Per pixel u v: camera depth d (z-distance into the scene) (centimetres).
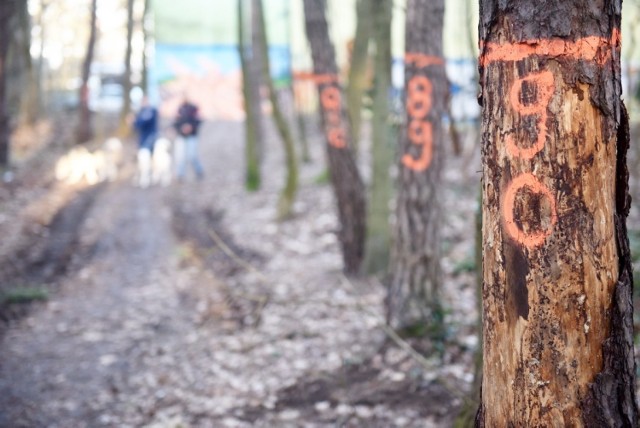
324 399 471
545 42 187
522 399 200
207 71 2542
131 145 2075
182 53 2519
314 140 2019
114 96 3030
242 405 480
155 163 1530
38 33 2233
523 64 191
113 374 552
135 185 1455
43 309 714
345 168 761
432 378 474
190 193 1355
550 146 189
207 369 552
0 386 525
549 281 192
